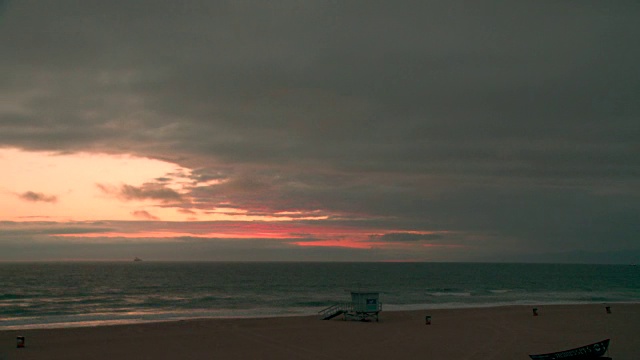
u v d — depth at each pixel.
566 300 81.69
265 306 69.44
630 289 117.19
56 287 114.88
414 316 51.19
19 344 31.94
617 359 29.28
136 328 40.62
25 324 47.06
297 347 32.72
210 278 164.88
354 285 130.25
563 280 166.25
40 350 31.09
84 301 78.25
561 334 38.97
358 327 42.34
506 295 93.50
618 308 60.16
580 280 167.12
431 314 53.19
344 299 82.38
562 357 27.33
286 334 38.06
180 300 80.19
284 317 49.88
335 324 44.19
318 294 96.12
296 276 186.12
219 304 72.75
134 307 68.00
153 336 36.69
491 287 123.94
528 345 33.88
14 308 65.94
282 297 87.25
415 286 127.25
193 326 42.00
